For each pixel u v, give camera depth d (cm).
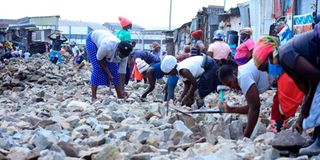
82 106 903
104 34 1012
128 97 1092
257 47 571
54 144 505
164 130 626
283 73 597
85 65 2867
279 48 507
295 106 606
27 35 5159
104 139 558
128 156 479
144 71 1109
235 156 459
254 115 599
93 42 1020
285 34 1097
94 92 1034
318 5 1390
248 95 595
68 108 893
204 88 878
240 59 1098
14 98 1241
